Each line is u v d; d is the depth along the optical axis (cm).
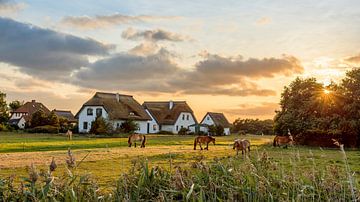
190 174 788
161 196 671
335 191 738
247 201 713
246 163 803
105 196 720
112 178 1316
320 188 756
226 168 808
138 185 732
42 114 9188
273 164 846
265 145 4722
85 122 9612
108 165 2017
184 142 5653
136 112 10169
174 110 11638
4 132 8862
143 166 796
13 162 2303
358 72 4991
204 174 788
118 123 9519
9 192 708
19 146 4122
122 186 746
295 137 5191
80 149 3681
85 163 2141
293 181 750
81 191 691
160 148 4081
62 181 712
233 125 13125
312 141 5072
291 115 5212
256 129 11850
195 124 11869
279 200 688
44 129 8675
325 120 4881
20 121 12188
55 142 4975
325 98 5003
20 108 13325
